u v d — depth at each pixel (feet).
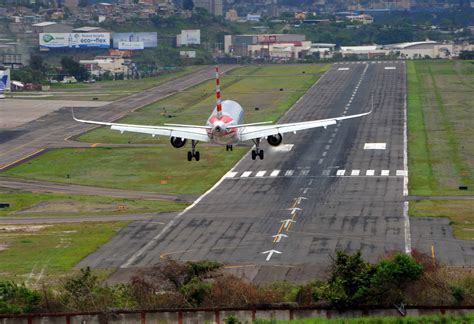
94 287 635.66
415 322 570.46
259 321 576.61
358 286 598.34
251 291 620.90
